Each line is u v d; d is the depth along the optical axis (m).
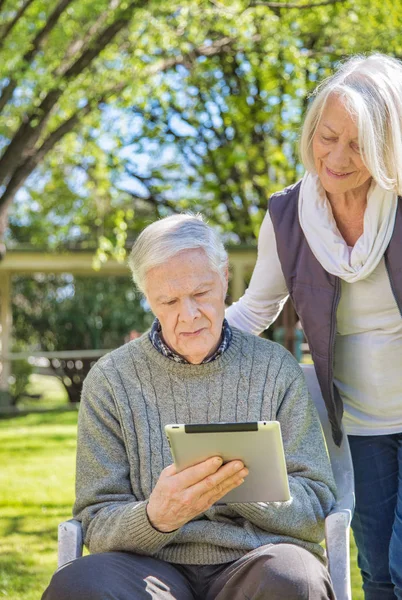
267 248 2.81
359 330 2.65
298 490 2.35
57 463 8.25
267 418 2.45
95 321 17.97
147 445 2.42
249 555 2.22
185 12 8.55
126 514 2.22
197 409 2.44
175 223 2.40
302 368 2.76
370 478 2.76
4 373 15.03
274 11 9.05
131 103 9.88
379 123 2.37
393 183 2.42
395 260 2.51
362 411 2.73
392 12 8.01
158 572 2.23
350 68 2.49
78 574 2.11
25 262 13.98
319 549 2.43
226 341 2.49
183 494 2.10
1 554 4.93
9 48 8.27
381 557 2.80
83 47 8.82
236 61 11.68
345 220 2.61
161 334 2.50
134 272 2.42
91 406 2.48
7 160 8.58
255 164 13.19
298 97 10.30
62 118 9.91
